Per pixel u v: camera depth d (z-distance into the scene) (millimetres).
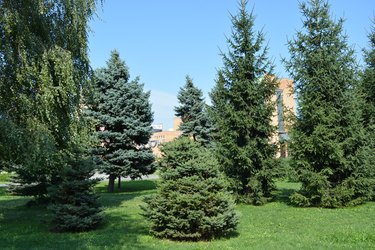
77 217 10820
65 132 12906
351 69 15430
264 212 14055
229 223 9805
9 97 11570
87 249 8609
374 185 15703
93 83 14375
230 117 16438
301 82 16141
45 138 11188
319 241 8961
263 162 16500
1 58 11289
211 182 9898
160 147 10445
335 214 13273
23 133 11062
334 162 15344
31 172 13992
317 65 15812
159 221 9711
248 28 16859
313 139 15188
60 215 10891
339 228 10539
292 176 15930
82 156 12094
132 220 12609
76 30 12922
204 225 9320
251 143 16406
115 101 22641
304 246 8445
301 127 16047
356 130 15094
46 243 9406
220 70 17094
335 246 8375
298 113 16156
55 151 11570
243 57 16938
